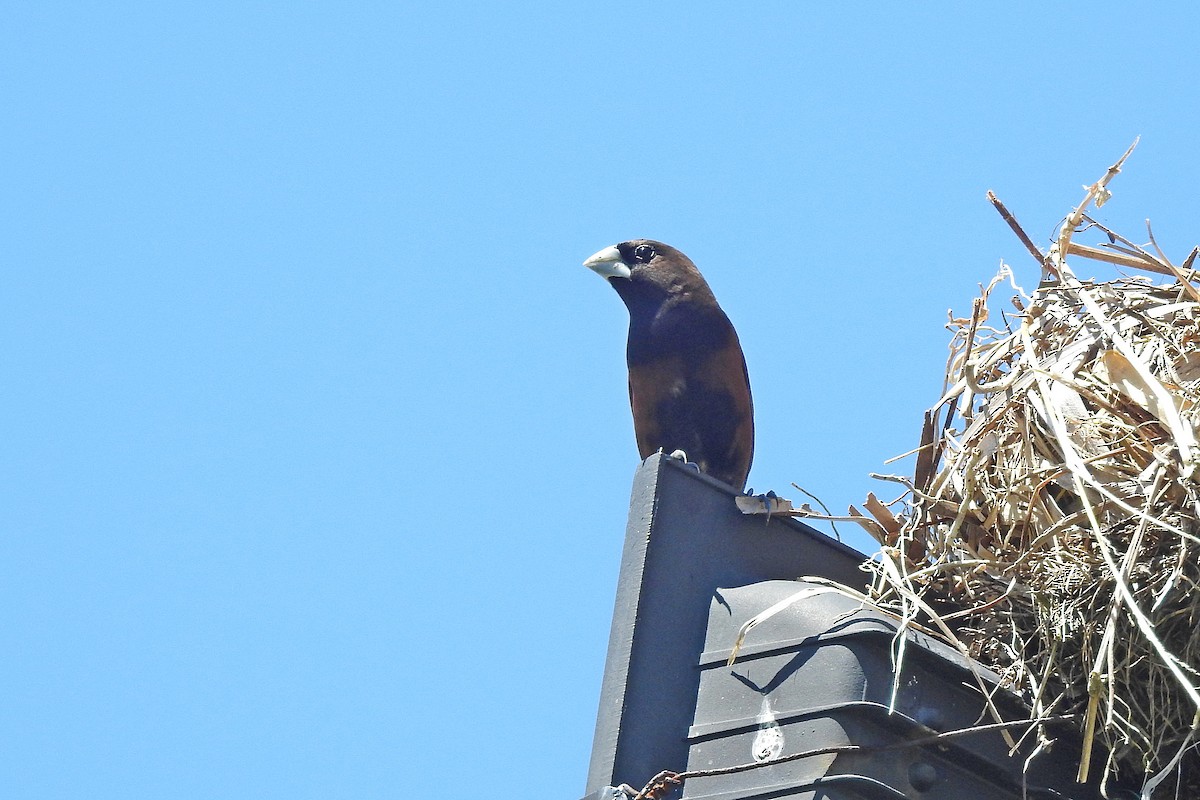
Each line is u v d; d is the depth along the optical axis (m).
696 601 7.73
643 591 7.57
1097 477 7.96
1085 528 7.84
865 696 6.97
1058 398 8.27
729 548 8.01
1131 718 7.52
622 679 7.31
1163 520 7.48
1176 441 7.52
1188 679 7.26
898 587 7.95
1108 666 7.15
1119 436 8.04
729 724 7.20
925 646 7.20
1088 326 8.73
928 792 6.98
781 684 7.18
